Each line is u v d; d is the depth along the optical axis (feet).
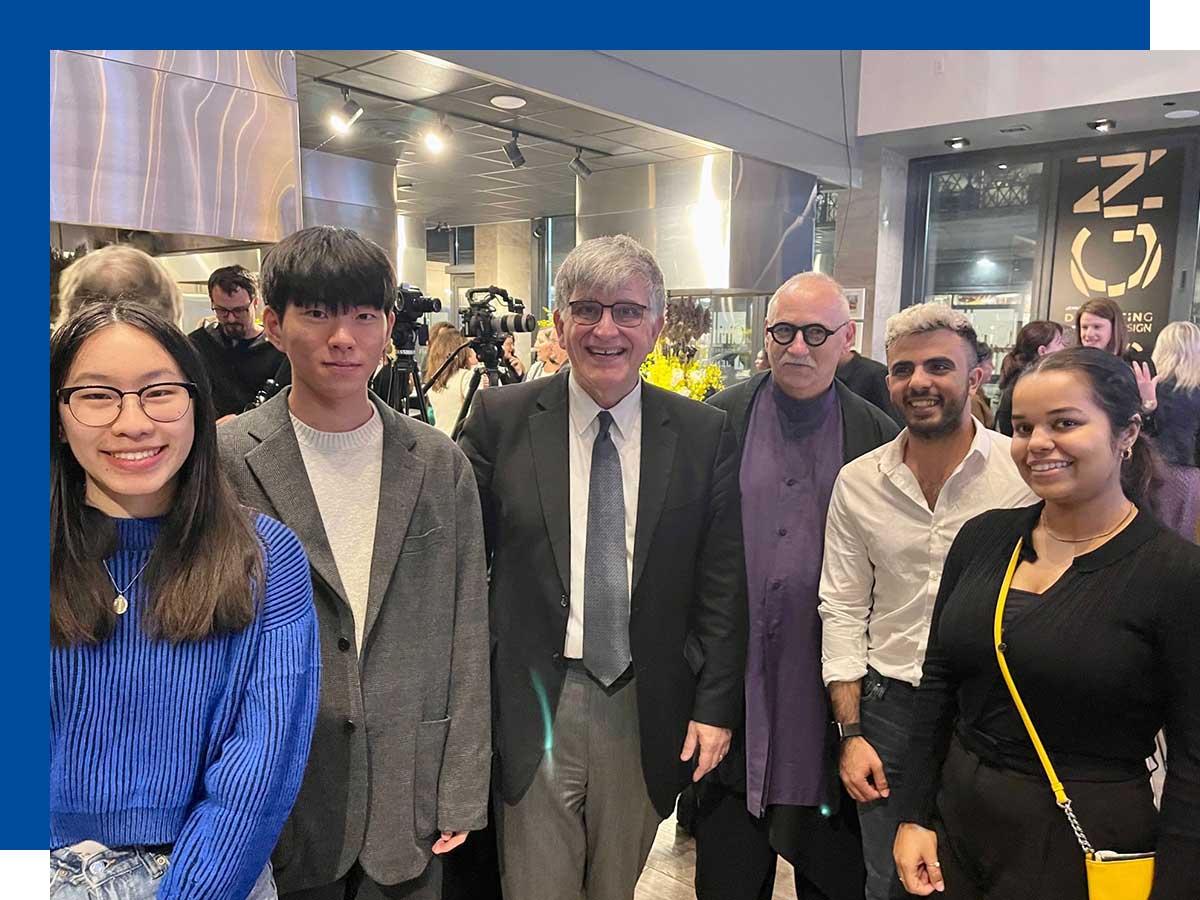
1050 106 16.25
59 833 3.30
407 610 4.43
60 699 3.24
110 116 8.02
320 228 4.22
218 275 7.88
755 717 6.13
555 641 5.06
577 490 5.18
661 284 5.10
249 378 8.14
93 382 3.14
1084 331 11.99
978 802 4.31
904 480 5.69
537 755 5.07
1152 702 3.90
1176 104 15.65
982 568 4.49
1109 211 18.37
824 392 6.39
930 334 5.43
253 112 9.12
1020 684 4.12
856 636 5.93
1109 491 4.08
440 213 24.93
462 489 4.72
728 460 5.49
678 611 5.20
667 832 8.81
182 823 3.44
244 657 3.51
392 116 13.84
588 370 4.94
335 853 4.23
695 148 15.85
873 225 19.66
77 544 3.23
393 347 7.39
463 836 4.57
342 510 4.38
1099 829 3.96
